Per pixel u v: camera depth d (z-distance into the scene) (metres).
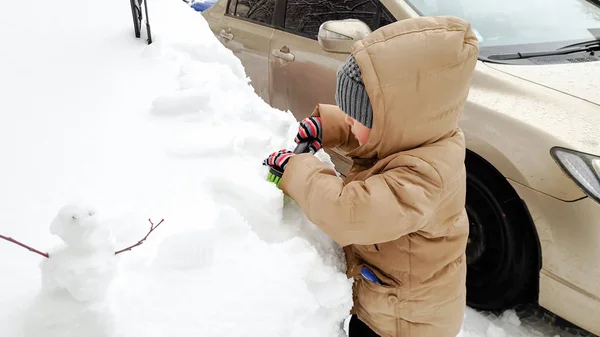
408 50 1.10
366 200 1.15
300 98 2.99
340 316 1.32
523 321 2.15
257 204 1.31
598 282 1.73
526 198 1.87
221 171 1.45
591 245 1.72
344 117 1.58
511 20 2.44
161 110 1.75
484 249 2.12
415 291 1.34
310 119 1.57
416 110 1.14
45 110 1.65
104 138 1.56
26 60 1.97
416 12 2.44
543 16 2.47
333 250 1.38
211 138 1.61
